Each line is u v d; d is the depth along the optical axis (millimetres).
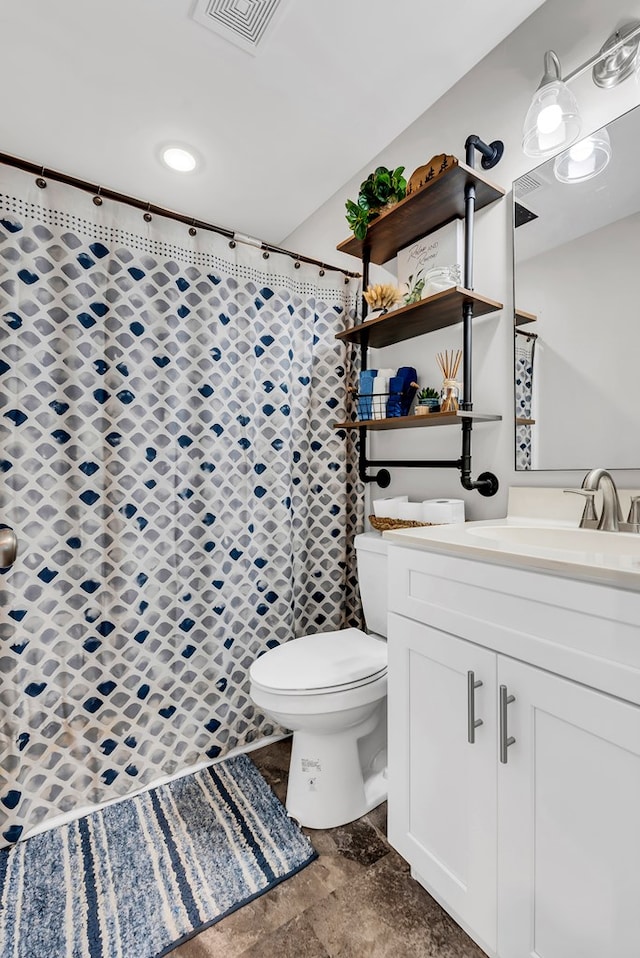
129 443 1501
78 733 1413
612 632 697
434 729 1022
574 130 1161
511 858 854
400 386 1676
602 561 743
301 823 1338
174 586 1586
